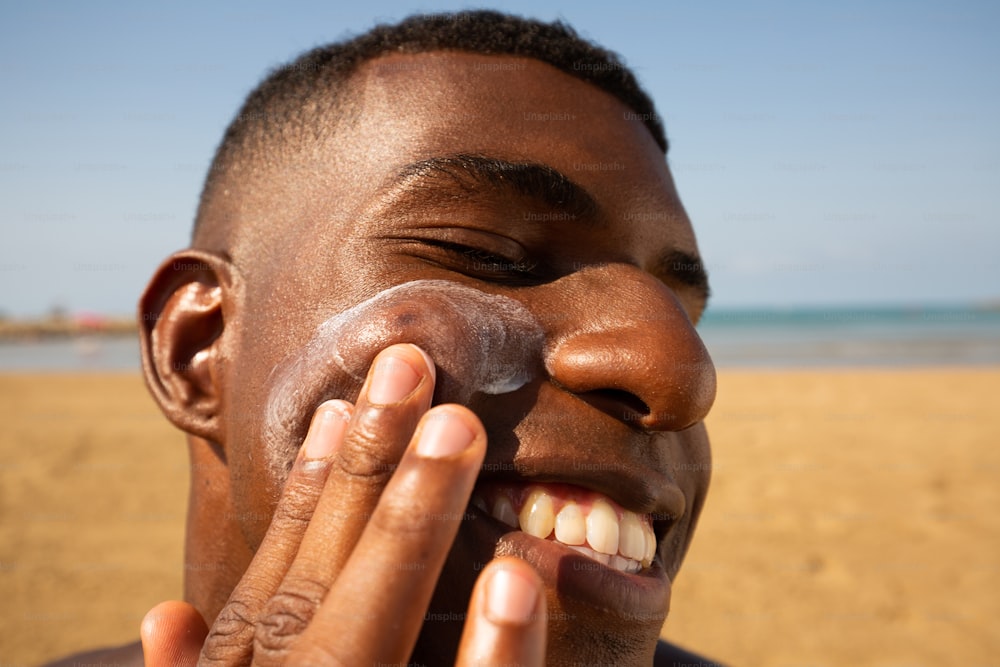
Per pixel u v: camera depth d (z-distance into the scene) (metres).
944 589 0.93
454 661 0.25
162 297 0.32
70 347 6.74
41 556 1.05
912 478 1.38
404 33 0.31
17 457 1.62
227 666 0.22
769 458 1.52
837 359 3.99
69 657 0.40
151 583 0.96
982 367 3.42
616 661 0.25
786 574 0.98
